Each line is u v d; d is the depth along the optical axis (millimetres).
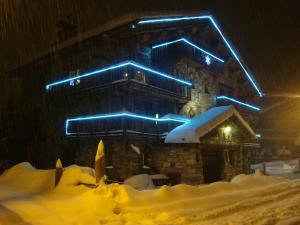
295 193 12180
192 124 19016
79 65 21438
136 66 18203
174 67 22391
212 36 26625
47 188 10844
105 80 19094
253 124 33375
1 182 12789
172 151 18688
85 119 20516
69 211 7910
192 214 8031
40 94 24578
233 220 7430
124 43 18766
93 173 11336
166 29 21062
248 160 23797
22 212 7668
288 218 7512
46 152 23422
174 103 22922
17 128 26406
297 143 35312
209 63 25922
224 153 20484
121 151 18094
